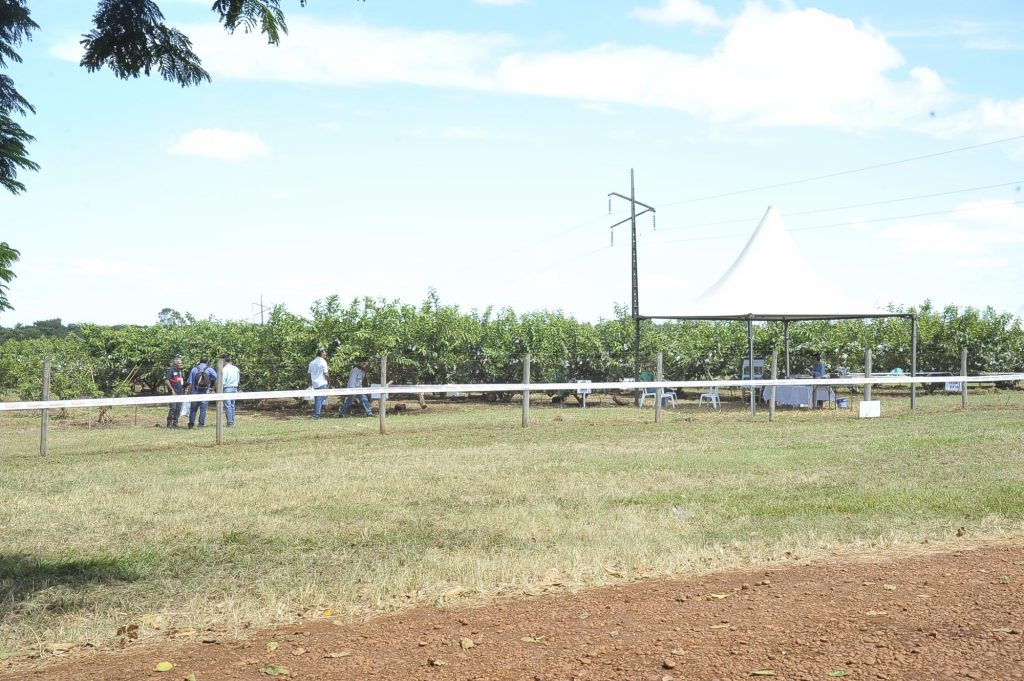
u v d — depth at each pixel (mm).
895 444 14867
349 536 8555
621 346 31062
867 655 4824
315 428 19344
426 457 13930
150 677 4934
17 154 6438
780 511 9359
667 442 15766
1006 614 5488
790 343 32938
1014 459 12883
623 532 8453
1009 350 33875
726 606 5875
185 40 6258
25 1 6141
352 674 4824
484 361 29453
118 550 8148
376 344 27203
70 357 27344
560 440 16266
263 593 6656
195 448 15727
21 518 9453
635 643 5152
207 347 32094
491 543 8227
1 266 6691
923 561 7031
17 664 5344
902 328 34719
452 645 5277
